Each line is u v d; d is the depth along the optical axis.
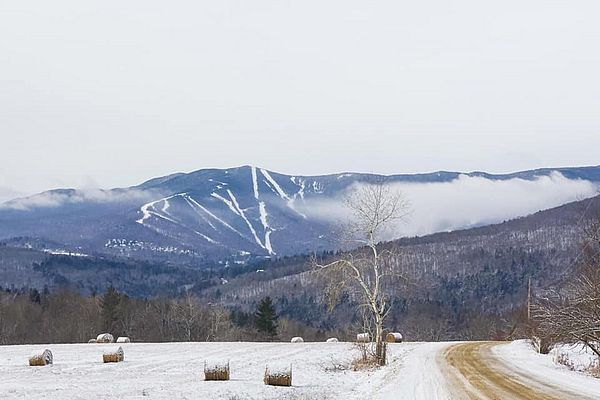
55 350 49.28
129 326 101.94
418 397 20.83
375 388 24.06
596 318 31.02
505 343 61.69
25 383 26.36
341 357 43.50
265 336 100.25
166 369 33.84
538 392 21.92
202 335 101.38
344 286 38.00
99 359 40.78
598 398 20.25
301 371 33.62
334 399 21.55
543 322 38.81
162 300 117.44
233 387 25.16
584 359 38.19
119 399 20.73
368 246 38.06
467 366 33.31
